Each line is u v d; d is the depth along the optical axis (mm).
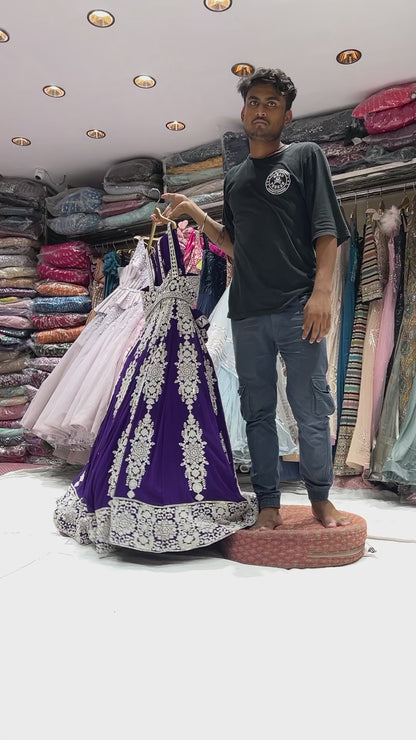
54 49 2811
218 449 1735
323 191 1665
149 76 3039
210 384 1869
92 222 4207
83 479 1951
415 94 2885
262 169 1726
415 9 2482
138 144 3855
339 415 2994
